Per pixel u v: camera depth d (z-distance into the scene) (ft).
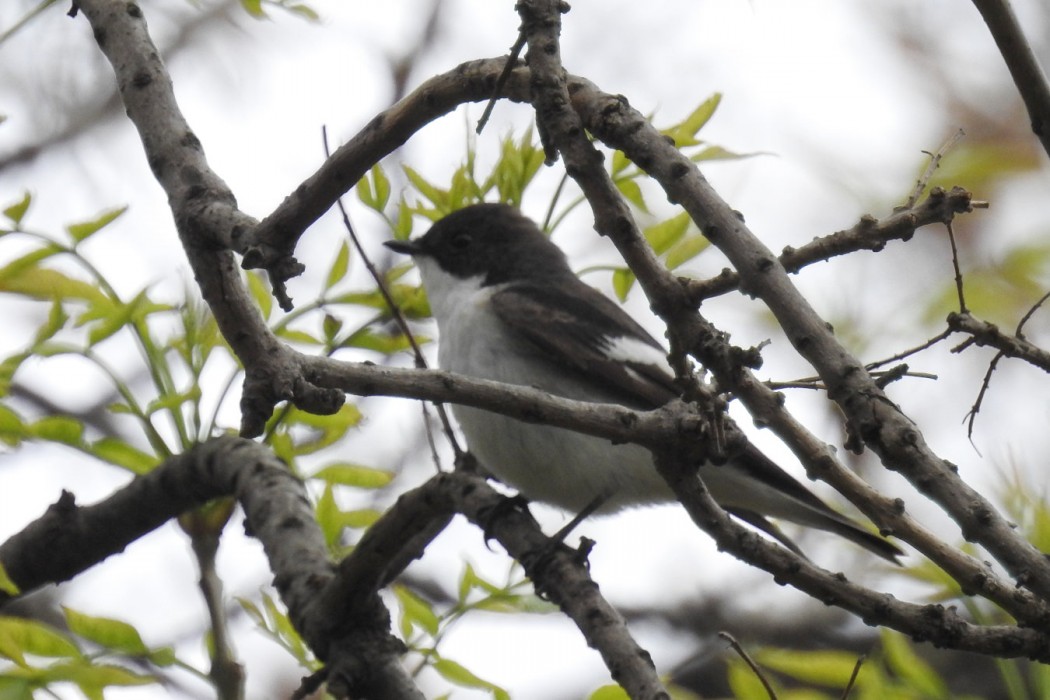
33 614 36.73
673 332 16.40
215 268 17.93
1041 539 23.59
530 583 23.56
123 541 25.13
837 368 14.55
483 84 18.15
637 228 16.34
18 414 23.98
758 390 16.71
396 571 24.35
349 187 18.25
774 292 14.96
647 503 32.45
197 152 19.69
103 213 24.27
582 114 17.06
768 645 45.78
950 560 17.31
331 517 24.99
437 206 27.63
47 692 20.39
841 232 15.99
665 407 18.42
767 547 18.72
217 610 23.86
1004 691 37.68
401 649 21.97
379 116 18.47
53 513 25.26
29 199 23.98
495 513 23.02
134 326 25.05
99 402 39.11
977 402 17.92
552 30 16.78
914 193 16.55
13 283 24.40
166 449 25.30
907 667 24.52
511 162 26.96
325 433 25.79
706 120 26.00
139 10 21.38
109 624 21.80
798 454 17.13
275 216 17.93
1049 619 17.28
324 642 21.98
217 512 24.93
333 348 25.23
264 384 16.34
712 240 15.49
